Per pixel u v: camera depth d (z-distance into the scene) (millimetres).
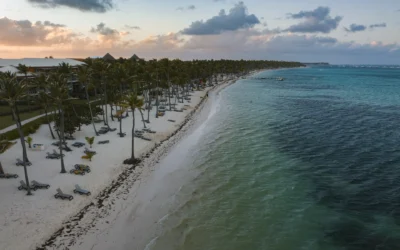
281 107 96750
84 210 29125
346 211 30203
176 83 100250
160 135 58469
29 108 67312
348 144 53625
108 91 71500
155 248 24234
